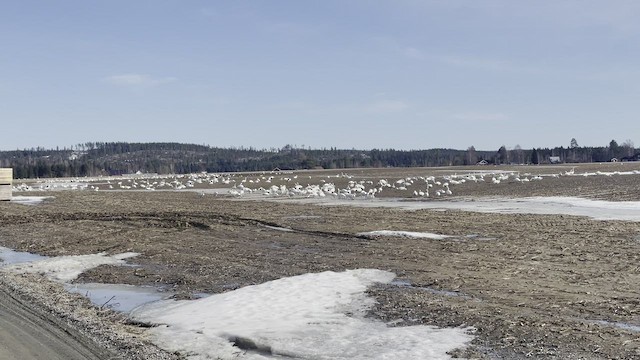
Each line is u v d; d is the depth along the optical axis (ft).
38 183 353.31
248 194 201.87
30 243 88.69
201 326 39.70
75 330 39.06
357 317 41.65
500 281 51.72
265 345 35.29
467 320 39.24
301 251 72.18
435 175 323.16
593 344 33.42
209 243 80.64
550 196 145.48
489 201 140.26
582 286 48.96
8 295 51.57
